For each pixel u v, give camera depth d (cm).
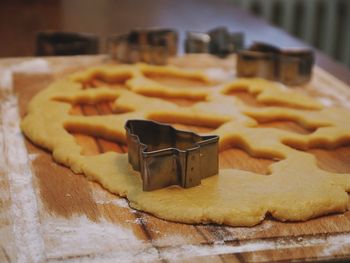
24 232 33
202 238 33
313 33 115
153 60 59
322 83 57
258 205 35
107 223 34
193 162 36
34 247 32
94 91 51
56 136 43
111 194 37
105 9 90
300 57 57
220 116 47
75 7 91
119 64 60
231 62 62
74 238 33
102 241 33
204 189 37
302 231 34
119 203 36
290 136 44
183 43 71
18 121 47
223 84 55
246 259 31
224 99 51
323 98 53
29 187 38
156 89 53
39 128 44
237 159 43
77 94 51
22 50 69
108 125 45
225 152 44
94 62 61
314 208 35
